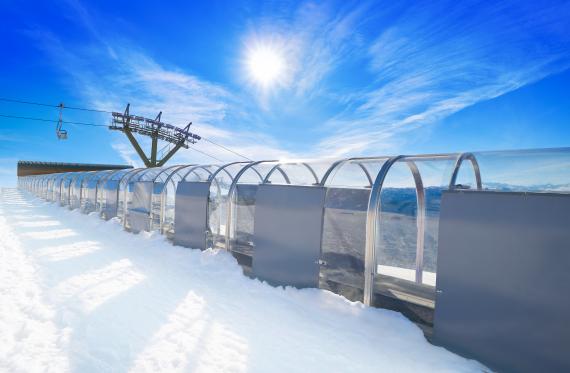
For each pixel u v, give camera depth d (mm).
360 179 5496
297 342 3311
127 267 6031
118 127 24062
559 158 3805
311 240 4637
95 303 4180
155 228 8758
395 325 3535
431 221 4480
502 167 4141
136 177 10391
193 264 6195
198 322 3734
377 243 4035
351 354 3098
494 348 2861
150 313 3949
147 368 2760
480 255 2984
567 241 2518
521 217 2764
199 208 6887
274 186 5207
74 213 14320
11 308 3912
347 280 4270
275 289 4863
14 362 2744
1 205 19406
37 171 42344
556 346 2539
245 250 6152
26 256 6668
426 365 2912
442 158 4141
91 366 2744
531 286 2682
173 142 27125
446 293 3193
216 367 2822
